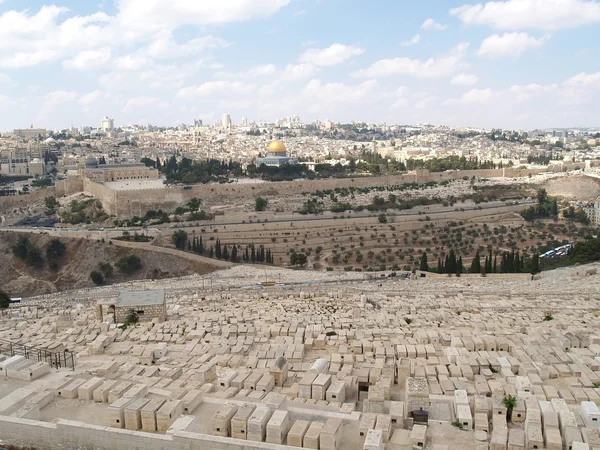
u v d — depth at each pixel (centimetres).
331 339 9394
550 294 13888
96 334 10125
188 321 11075
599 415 5091
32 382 5988
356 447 4741
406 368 7081
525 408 5544
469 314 11544
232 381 6550
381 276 19388
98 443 4756
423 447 4809
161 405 5159
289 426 5003
